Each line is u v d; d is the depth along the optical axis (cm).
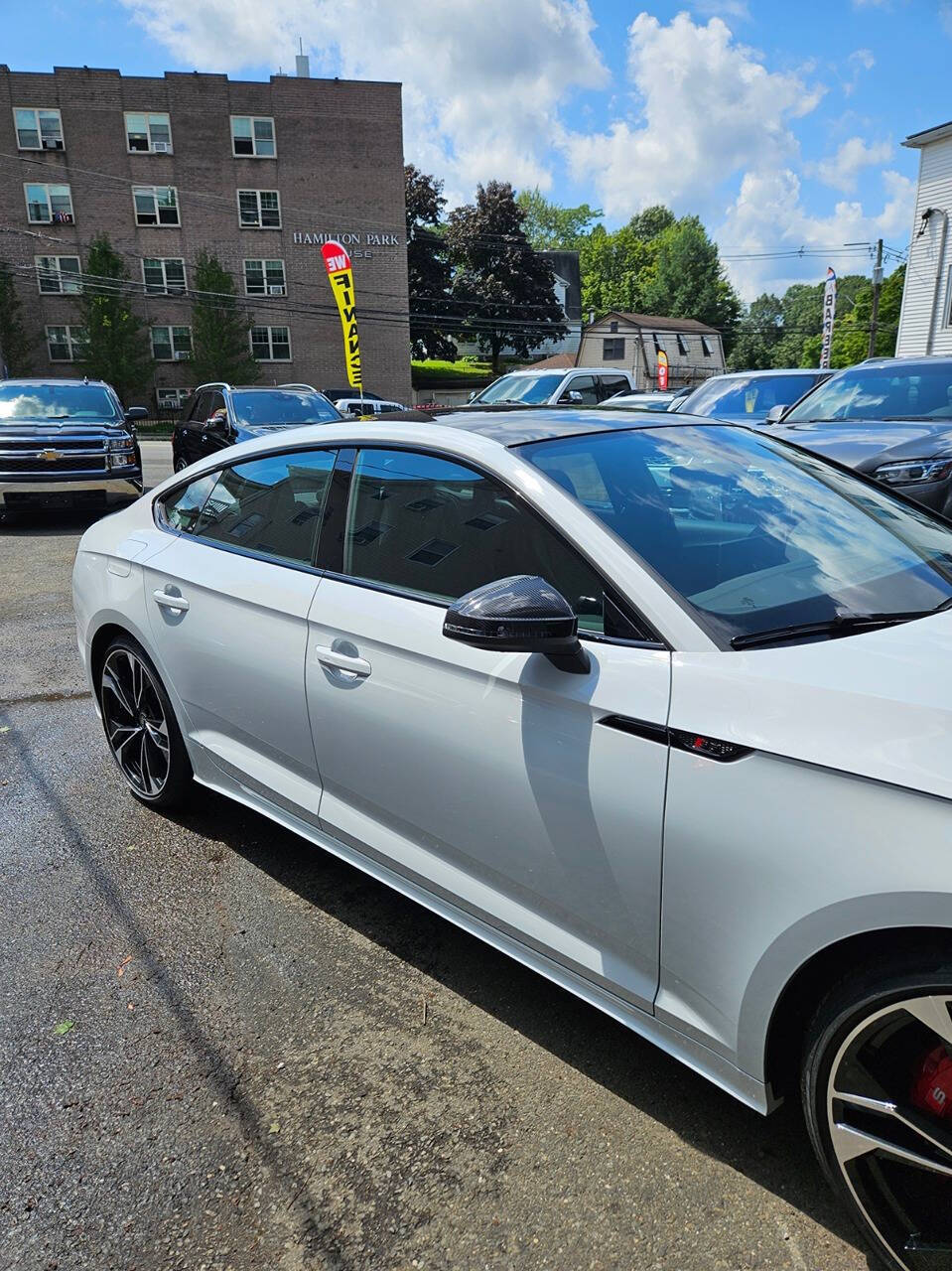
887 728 153
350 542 261
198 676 308
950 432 569
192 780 347
